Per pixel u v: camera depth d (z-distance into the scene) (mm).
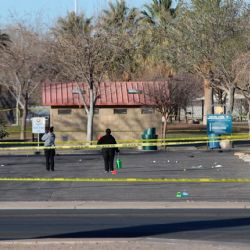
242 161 65312
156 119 95875
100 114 95812
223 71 83562
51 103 94625
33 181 49562
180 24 87375
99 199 39844
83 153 79125
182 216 32781
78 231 27812
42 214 34031
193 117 176750
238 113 164750
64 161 67062
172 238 25766
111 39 90000
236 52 81812
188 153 78438
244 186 45781
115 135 95625
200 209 35625
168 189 44281
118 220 31406
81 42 88812
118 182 48469
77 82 91812
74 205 37531
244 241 25016
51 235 26641
